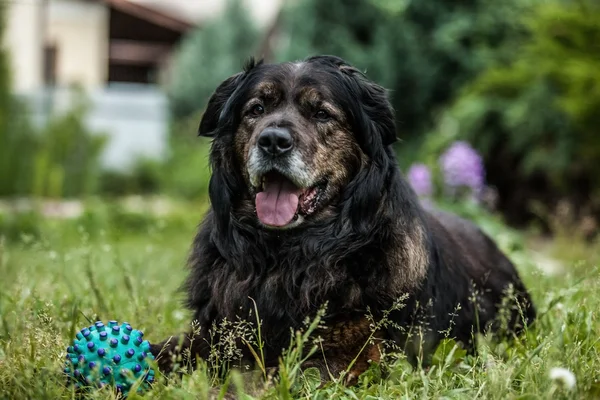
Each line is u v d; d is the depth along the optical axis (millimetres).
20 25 20906
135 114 22328
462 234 4898
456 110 13328
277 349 3865
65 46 25750
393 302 3756
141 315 4477
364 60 17031
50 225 11406
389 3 17156
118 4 27875
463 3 17094
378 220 3955
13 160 15219
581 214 11414
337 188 4121
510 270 4996
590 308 4203
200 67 32125
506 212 13211
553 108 11539
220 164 4184
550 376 2920
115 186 21000
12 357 3477
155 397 3074
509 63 15578
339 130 4137
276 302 3889
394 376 3541
